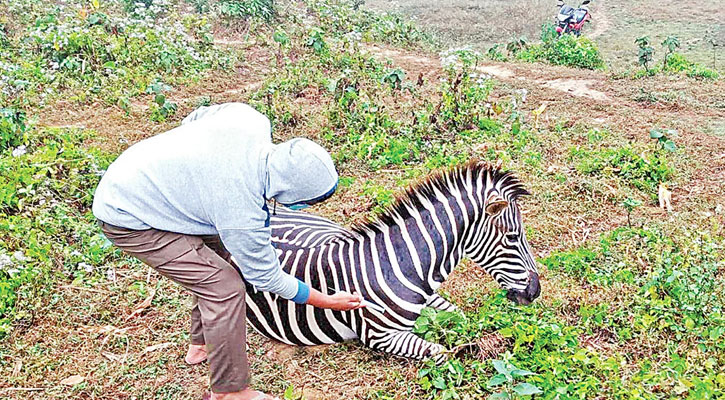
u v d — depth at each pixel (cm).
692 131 844
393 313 410
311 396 407
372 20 1482
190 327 430
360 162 747
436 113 834
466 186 416
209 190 319
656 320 458
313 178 321
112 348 452
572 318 472
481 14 1903
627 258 543
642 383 403
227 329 352
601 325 459
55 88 940
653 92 996
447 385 400
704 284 490
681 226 605
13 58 1022
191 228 334
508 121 862
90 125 848
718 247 560
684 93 1002
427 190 416
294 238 432
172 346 450
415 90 948
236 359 360
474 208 414
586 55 1291
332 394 408
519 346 417
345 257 413
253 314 432
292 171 319
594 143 786
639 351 438
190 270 341
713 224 611
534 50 1339
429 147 775
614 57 1502
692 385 385
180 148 324
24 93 910
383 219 416
